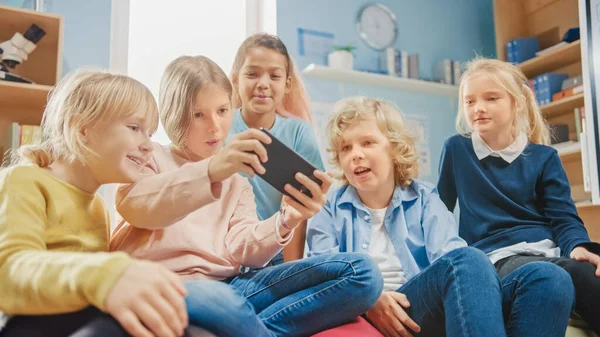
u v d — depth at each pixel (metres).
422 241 1.25
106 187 2.26
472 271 0.91
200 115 1.10
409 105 3.19
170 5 2.59
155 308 0.56
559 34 3.06
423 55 3.30
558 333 0.90
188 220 0.99
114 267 0.57
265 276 0.96
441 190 1.67
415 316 1.01
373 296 0.90
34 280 0.59
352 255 0.92
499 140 1.54
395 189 1.33
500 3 3.24
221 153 0.84
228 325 0.68
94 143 0.79
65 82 0.85
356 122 1.33
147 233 0.93
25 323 0.63
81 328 0.59
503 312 0.98
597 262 1.12
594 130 2.17
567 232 1.31
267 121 1.66
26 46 2.24
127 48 2.49
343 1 3.07
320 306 0.88
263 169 0.83
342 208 1.36
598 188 2.14
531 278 0.95
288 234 0.97
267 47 1.63
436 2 3.41
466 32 3.48
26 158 0.80
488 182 1.52
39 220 0.71
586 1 2.24
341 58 2.88
